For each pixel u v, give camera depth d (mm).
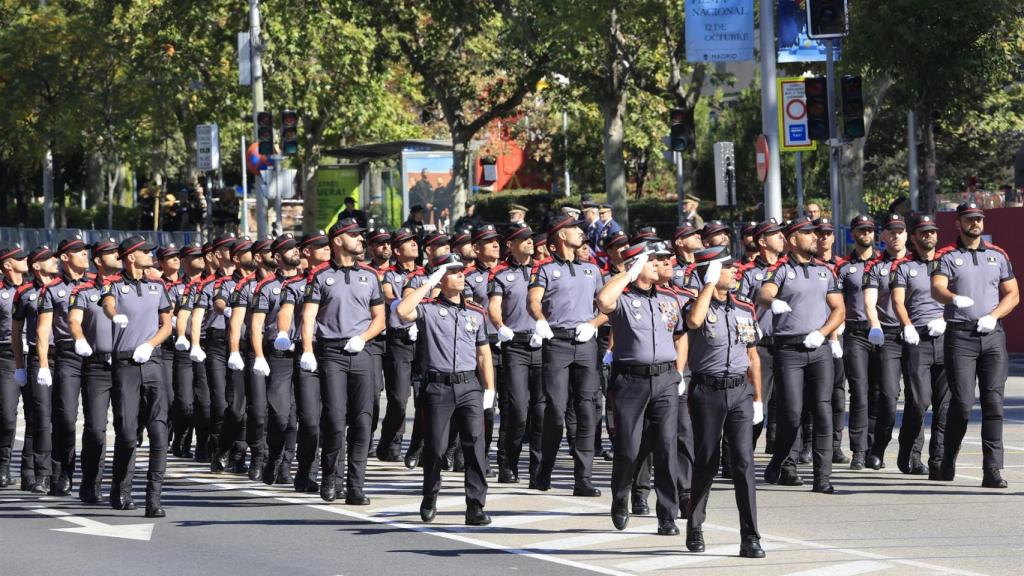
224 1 64812
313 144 72000
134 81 66500
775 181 34062
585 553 14523
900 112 69438
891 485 18688
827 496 17859
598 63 56406
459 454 21203
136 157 69375
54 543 15516
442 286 16219
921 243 19047
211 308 22234
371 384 18016
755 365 14648
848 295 20203
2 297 19969
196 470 22078
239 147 99312
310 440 18719
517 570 13719
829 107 32969
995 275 18312
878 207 72062
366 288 17906
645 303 14977
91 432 18188
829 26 31953
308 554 14680
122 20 66688
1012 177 74938
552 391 18328
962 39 37312
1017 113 68062
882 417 19922
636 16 52781
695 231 17516
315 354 18016
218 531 16156
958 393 18375
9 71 65938
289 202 93938
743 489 14172
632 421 15148
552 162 89250
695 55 34469
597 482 19562
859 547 14602
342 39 62906
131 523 16781
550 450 18625
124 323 17672
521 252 19297
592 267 18625
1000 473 18453
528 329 19172
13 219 83125
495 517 16828
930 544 14703
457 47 63438
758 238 18469
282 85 64188
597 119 72562
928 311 19203
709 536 15445
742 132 75688
